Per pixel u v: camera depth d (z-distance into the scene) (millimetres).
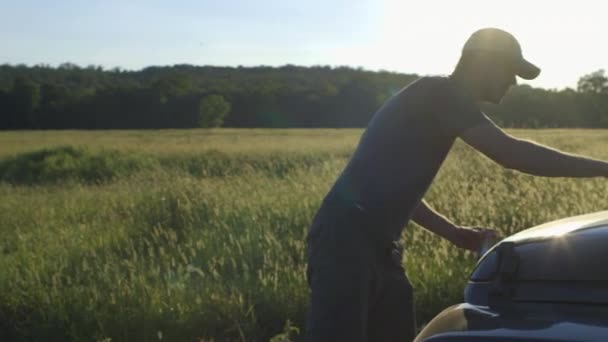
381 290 2760
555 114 50938
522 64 2689
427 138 2742
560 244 2221
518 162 2539
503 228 7109
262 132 50875
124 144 31984
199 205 8898
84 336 5008
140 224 8375
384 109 2832
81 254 6781
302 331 5074
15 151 27938
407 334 2822
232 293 5215
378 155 2752
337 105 89250
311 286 2754
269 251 6098
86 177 20688
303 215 7961
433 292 5367
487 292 2289
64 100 85688
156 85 87750
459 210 7598
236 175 14000
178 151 26203
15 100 82875
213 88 98625
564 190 8438
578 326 1927
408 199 2758
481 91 2723
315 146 27906
